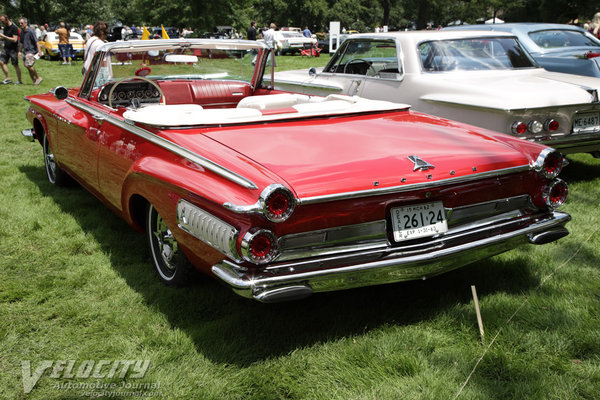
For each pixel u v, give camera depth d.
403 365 2.25
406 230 2.33
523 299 2.81
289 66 17.97
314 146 2.50
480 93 4.43
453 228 2.50
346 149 2.47
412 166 2.35
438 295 2.87
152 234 3.07
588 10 21.72
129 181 2.86
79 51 21.16
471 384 2.13
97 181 3.50
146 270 3.21
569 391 2.08
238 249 2.05
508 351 2.35
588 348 2.37
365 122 3.01
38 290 2.95
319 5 56.62
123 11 57.16
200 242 2.33
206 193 2.19
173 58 3.96
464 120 4.53
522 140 2.81
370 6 69.44
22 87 11.95
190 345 2.41
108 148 3.22
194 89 4.16
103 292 2.93
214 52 4.06
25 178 5.19
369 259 2.27
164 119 2.77
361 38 5.68
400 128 2.89
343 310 2.72
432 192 2.36
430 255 2.32
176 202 2.45
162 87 4.06
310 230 2.16
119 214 3.34
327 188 2.14
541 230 2.66
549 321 2.56
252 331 2.53
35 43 12.34
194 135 2.65
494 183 2.53
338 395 2.09
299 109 3.13
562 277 3.05
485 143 2.69
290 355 2.35
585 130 4.53
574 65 5.85
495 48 5.25
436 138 2.72
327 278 2.16
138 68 3.90
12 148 6.47
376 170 2.28
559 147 4.45
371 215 2.26
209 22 38.97
